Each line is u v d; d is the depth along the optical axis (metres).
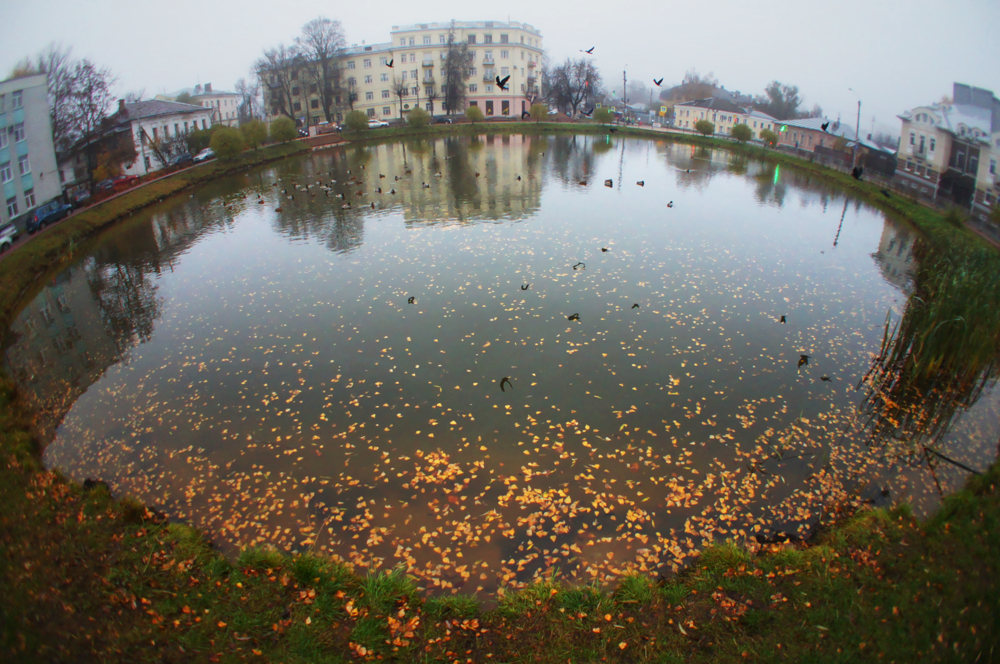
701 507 9.62
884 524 8.62
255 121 54.91
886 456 11.15
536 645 6.71
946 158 35.22
